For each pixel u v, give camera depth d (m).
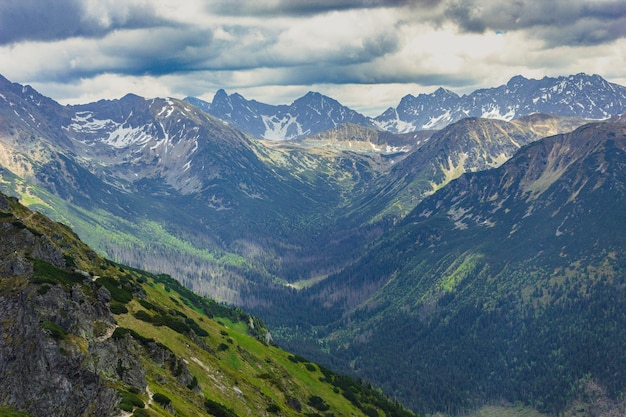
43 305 125.94
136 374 119.12
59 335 117.94
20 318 123.94
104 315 139.12
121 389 109.94
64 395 109.12
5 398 110.25
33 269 138.75
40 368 112.44
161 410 109.06
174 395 125.75
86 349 118.56
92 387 110.00
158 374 131.12
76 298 135.12
